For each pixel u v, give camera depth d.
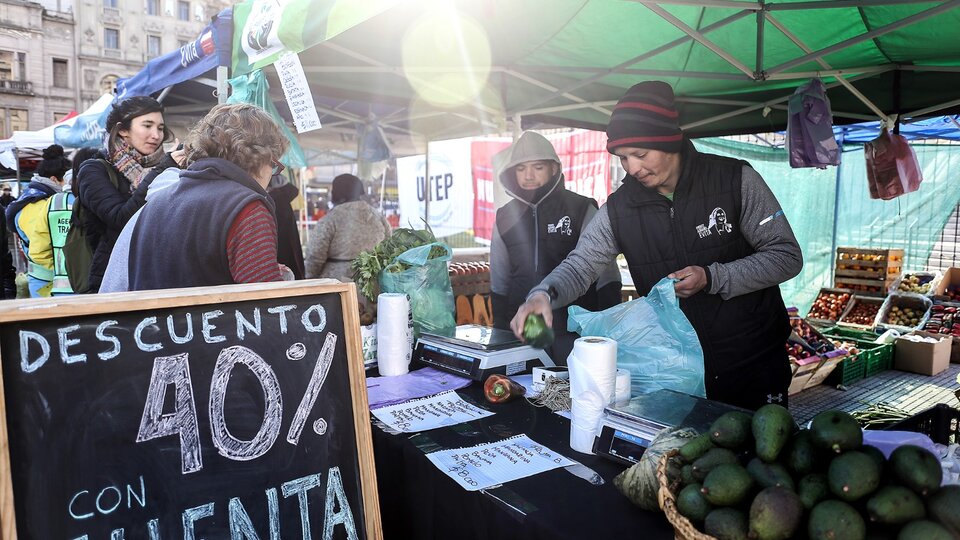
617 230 2.20
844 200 7.33
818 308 6.73
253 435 1.13
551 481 1.29
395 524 1.55
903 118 3.95
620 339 1.68
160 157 2.90
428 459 1.40
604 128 5.36
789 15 3.05
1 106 41.91
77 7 43.78
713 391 2.06
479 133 5.67
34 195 4.50
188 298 1.08
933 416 1.48
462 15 3.17
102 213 2.66
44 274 4.56
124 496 0.98
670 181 2.06
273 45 2.36
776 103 4.29
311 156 7.41
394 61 3.95
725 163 2.05
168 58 3.16
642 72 3.58
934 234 7.14
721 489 0.92
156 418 1.04
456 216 8.04
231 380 1.12
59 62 44.25
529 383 1.96
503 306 3.11
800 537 0.88
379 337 2.11
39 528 0.90
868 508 0.84
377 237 4.31
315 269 4.25
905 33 3.09
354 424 1.26
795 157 3.46
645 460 1.14
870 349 5.54
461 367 2.04
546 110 4.80
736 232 2.05
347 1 1.98
